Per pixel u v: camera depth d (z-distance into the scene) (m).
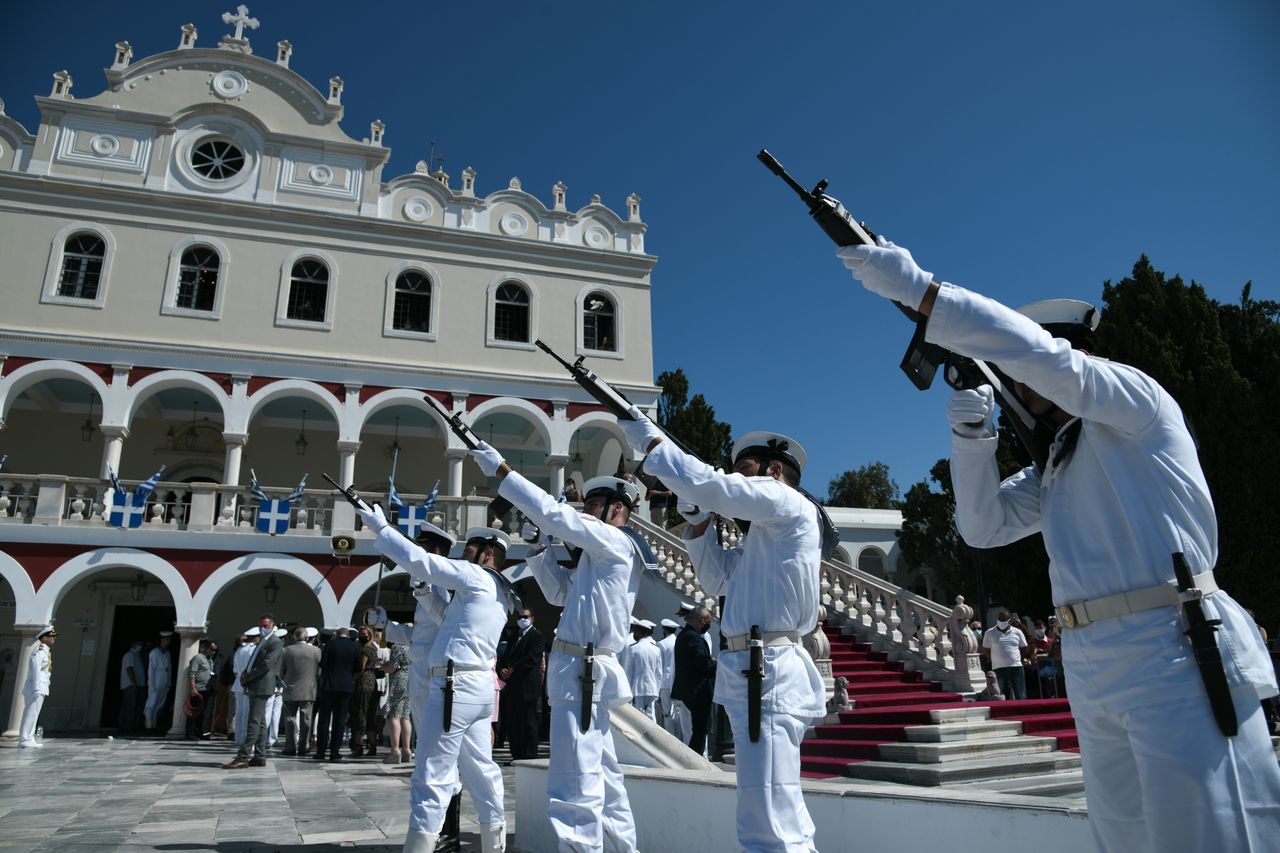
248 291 22.23
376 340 22.86
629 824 5.07
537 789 6.21
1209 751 2.11
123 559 18.81
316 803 8.71
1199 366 20.77
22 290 20.67
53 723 20.83
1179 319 21.58
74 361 20.47
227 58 23.62
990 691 12.84
